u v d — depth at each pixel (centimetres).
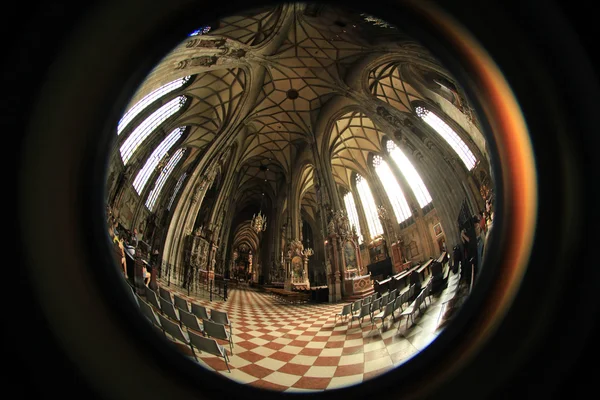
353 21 1190
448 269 1305
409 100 1636
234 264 4519
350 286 1839
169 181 2083
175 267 1762
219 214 2484
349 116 2272
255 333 636
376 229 2809
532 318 116
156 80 1106
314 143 2397
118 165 1412
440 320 536
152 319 426
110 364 108
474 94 138
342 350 484
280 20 1435
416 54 1140
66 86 99
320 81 1958
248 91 1939
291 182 2864
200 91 1759
